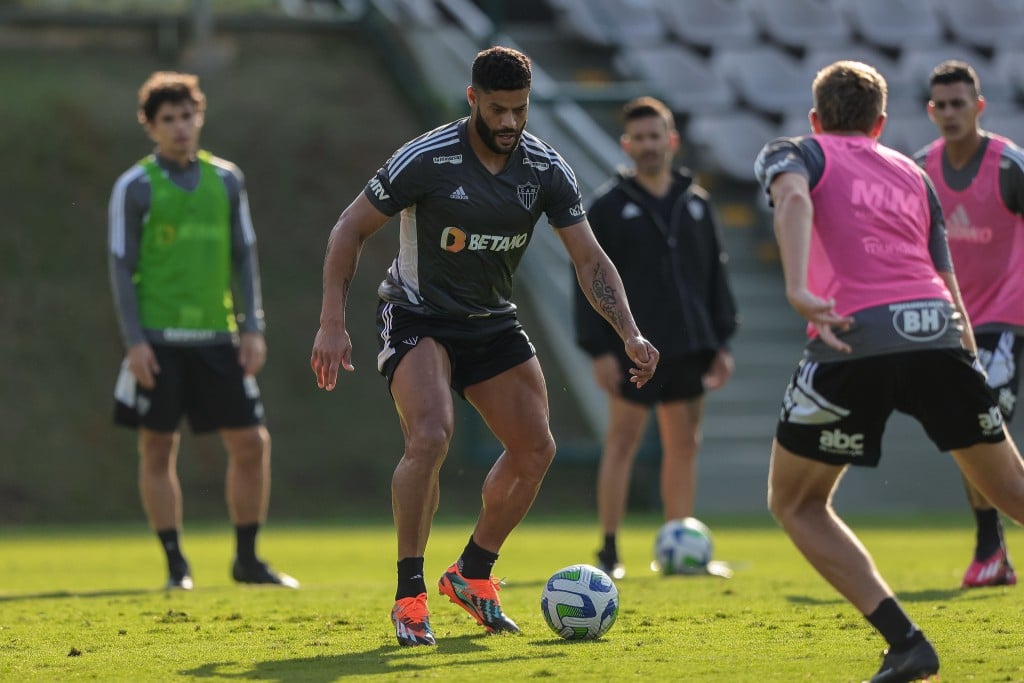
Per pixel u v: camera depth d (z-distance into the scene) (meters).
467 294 17.94
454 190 17.33
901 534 44.91
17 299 62.22
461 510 57.41
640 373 17.81
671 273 30.89
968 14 85.81
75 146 69.38
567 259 68.50
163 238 27.66
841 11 85.69
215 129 73.12
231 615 20.89
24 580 31.22
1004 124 78.88
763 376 65.38
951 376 14.52
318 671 15.01
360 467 58.56
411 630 17.09
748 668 14.79
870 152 15.45
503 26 90.50
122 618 20.83
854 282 14.64
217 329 28.03
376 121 76.44
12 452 56.62
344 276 17.42
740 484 60.31
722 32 85.94
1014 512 15.11
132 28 81.38
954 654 15.56
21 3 85.06
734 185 78.00
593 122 80.75
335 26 85.56
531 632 18.42
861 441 14.59
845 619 19.33
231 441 28.19
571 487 60.47
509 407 18.23
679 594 23.88
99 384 60.22
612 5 88.12
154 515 27.56
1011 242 24.53
